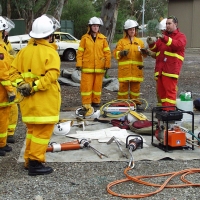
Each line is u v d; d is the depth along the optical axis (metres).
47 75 4.54
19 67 4.77
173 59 7.07
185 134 5.79
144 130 6.56
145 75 15.20
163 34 7.18
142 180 4.78
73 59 21.70
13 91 5.34
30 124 4.84
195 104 8.47
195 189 4.52
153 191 4.46
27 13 22.94
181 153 5.71
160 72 7.19
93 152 5.75
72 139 6.38
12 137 6.33
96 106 9.12
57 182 4.72
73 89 11.70
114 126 7.11
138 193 4.41
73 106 9.30
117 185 4.62
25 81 4.70
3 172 5.07
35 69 4.63
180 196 4.33
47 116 4.70
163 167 5.20
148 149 5.86
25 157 5.07
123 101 8.00
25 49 4.77
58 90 4.77
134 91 8.65
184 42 7.00
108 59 8.85
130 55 8.43
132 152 5.72
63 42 21.34
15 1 23.47
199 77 14.68
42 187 4.58
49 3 21.61
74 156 5.59
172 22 6.95
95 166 5.23
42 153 4.88
